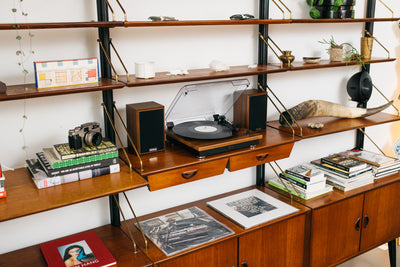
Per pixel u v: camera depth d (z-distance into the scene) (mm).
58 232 1923
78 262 1647
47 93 1434
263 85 2264
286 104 2549
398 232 2707
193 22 1696
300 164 2744
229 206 2189
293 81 2535
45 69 1507
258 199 2281
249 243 1965
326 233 2283
